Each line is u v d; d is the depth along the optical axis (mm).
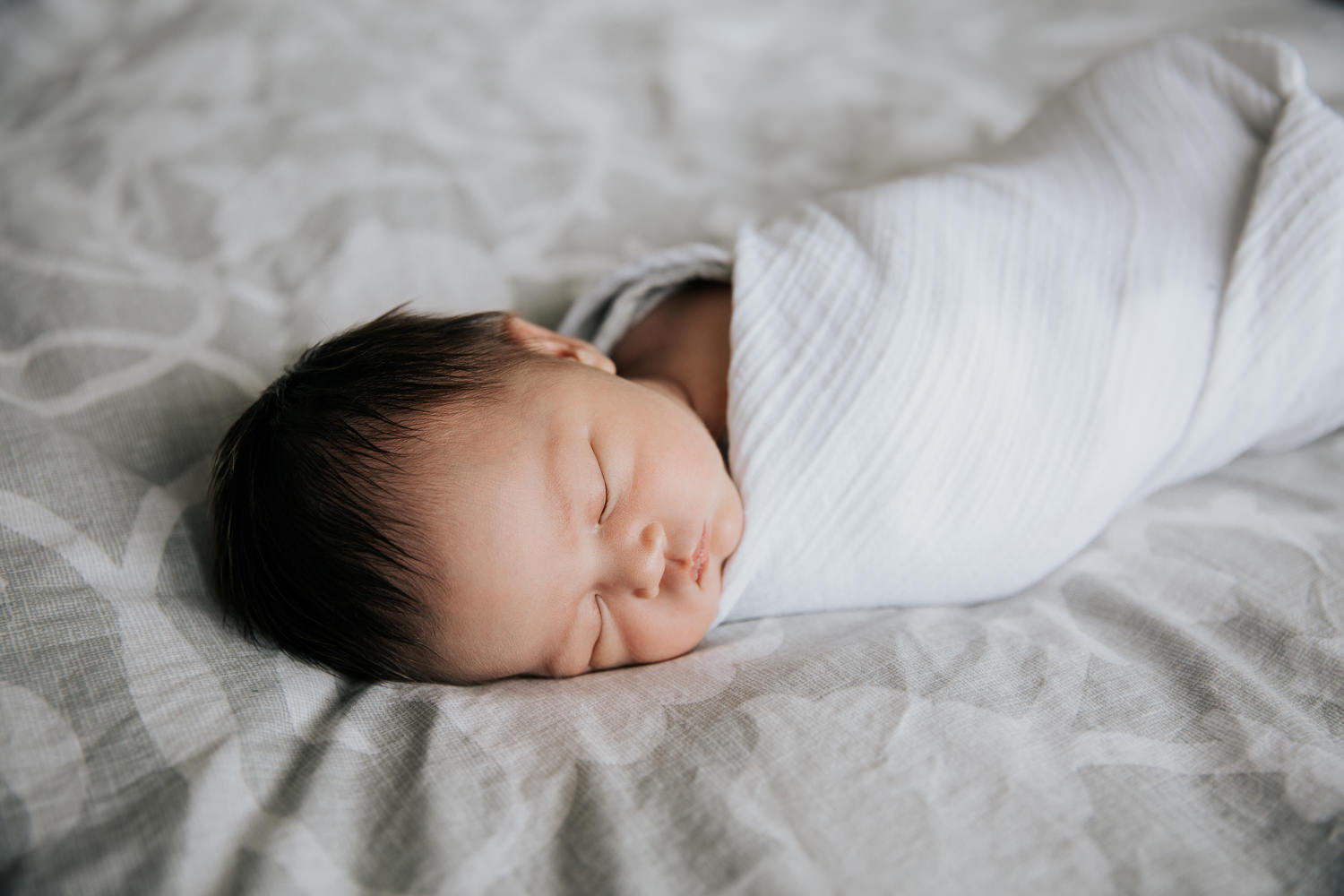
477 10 1618
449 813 522
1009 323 783
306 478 699
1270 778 532
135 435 816
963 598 777
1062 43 1445
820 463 749
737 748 557
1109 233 820
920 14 1592
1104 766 548
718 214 1175
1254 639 636
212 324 961
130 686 576
